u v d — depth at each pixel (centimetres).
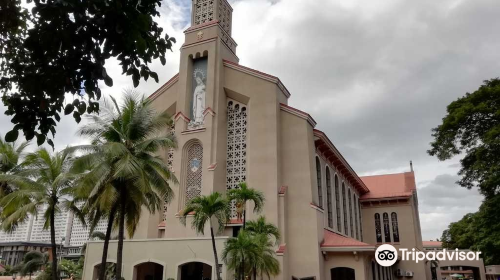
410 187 4378
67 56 490
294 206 2552
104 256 1750
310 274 2386
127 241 2431
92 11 472
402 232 4041
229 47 3134
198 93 2928
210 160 2648
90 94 515
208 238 2245
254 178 2600
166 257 2305
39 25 472
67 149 1802
